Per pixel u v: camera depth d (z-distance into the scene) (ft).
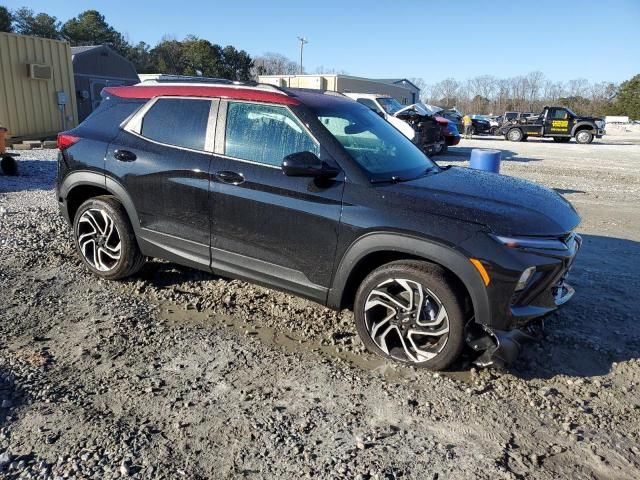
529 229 10.78
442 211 10.98
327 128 12.43
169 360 11.66
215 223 13.37
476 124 116.78
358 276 12.34
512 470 8.57
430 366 11.32
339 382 11.00
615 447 9.25
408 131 43.60
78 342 12.26
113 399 10.10
